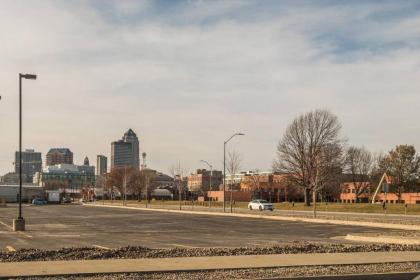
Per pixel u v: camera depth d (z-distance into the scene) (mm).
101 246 22953
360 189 123875
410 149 109062
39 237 28359
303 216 54438
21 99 33844
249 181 151500
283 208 83250
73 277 13570
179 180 137000
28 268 14562
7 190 161750
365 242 24953
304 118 91375
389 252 18938
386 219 47719
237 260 16531
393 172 109312
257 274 14234
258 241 26016
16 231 33062
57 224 42281
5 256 16859
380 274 14320
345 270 15016
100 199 183875
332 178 90000
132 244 24094
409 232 32125
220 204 103938
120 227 38594
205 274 14242
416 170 108750
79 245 23516
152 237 28828
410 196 109000
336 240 26609
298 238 28250
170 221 47500
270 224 42562
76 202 161375
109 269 14500
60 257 16891
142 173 171125
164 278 13617
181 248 20484
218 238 28172
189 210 74625
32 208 93250
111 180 168250
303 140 90750
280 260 16609
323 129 90875
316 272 14617
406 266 15750
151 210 78375
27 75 33844
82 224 42406
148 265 15297
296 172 90688
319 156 87375
